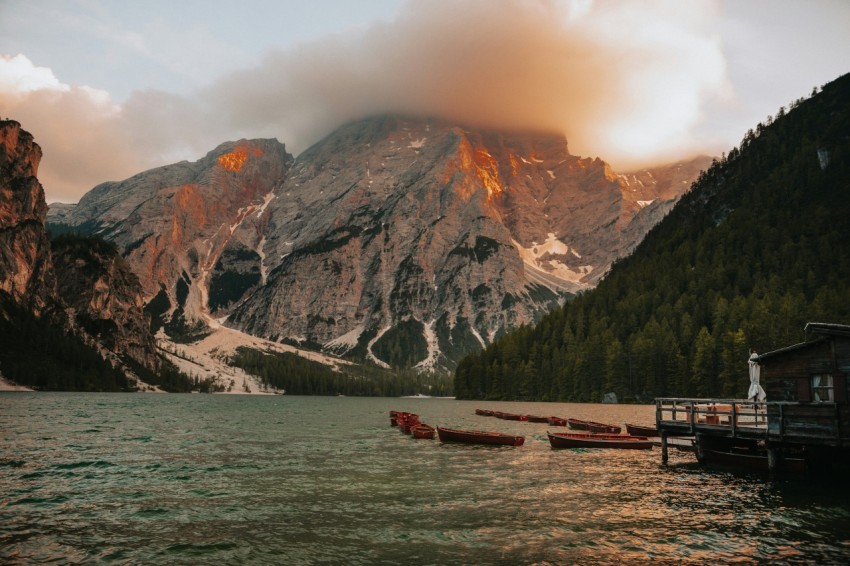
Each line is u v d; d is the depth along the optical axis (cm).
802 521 2930
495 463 4991
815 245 19462
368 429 8769
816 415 3741
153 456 5238
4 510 3073
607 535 2661
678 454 5753
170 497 3450
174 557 2338
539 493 3622
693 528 2789
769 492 3688
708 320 17988
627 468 4744
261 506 3222
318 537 2617
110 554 2364
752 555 2381
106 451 5525
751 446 4912
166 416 11200
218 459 5091
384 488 3766
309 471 4444
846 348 3688
